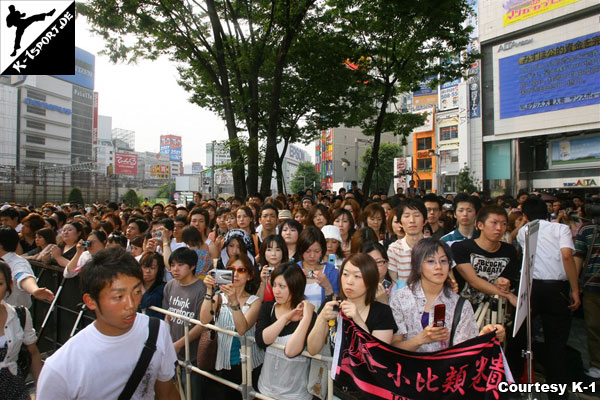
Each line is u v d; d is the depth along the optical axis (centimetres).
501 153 3253
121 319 170
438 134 3756
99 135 10812
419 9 1064
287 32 1016
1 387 226
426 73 1305
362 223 549
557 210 819
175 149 12781
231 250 381
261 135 1298
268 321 264
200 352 298
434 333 203
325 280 294
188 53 1138
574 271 342
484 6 3222
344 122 1518
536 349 383
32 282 339
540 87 2923
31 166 5600
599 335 404
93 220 752
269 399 244
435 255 230
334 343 237
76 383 168
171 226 521
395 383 206
